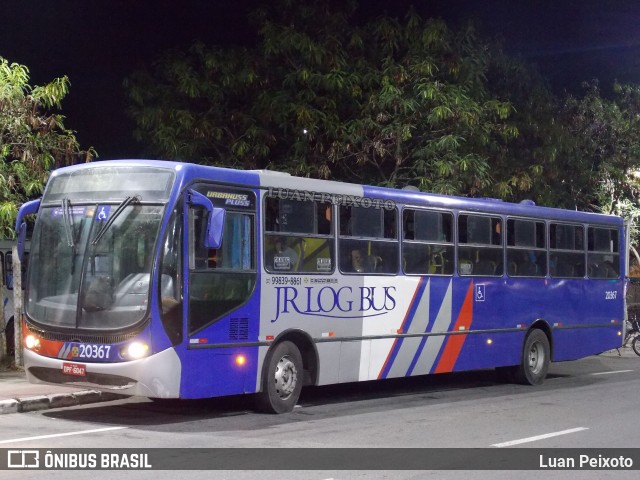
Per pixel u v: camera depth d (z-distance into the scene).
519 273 16.19
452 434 10.77
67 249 10.84
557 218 17.12
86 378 10.49
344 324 12.79
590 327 17.84
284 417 11.79
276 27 19.22
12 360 16.06
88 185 10.99
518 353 16.12
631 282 28.41
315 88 19.22
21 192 15.77
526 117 21.66
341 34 19.70
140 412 12.02
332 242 12.67
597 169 25.55
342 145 18.81
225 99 19.67
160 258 10.38
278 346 11.88
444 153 19.06
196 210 10.82
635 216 28.02
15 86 14.12
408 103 18.55
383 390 15.30
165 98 19.50
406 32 19.77
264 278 11.62
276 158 19.83
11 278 16.97
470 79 19.80
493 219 15.69
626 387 16.14
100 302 10.45
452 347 14.70
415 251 14.08
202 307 10.77
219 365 10.97
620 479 8.55
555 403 13.77
